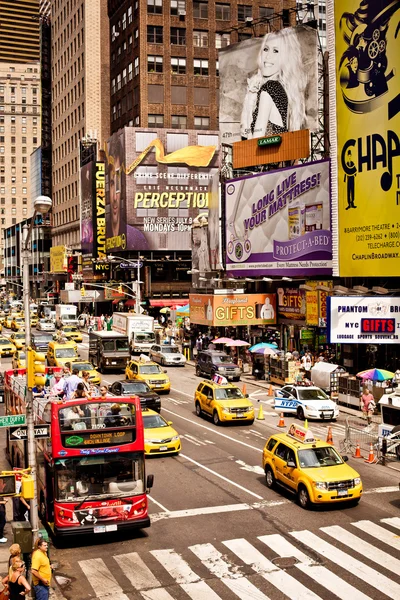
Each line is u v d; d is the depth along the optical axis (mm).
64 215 133125
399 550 15812
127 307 94688
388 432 24938
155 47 91562
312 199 46812
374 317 38750
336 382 37062
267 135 56531
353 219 41000
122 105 100438
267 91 56469
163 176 87500
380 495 20328
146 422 25719
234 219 56062
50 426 16812
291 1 96562
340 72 41562
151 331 59938
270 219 51375
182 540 16766
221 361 45781
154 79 91562
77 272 116000
